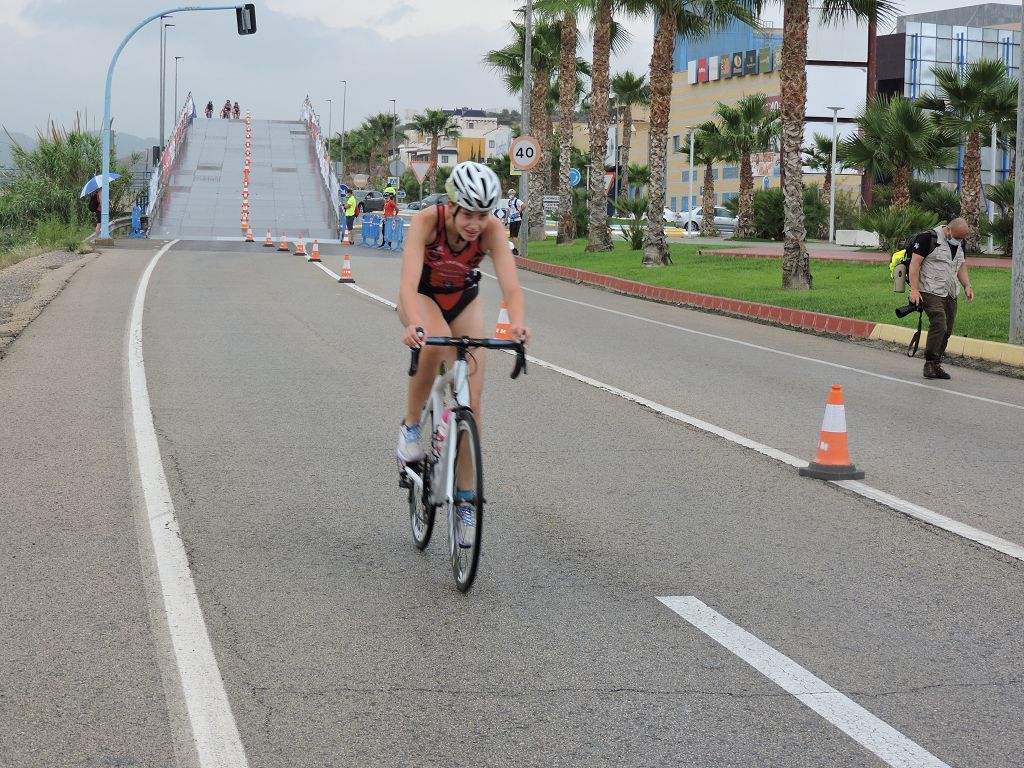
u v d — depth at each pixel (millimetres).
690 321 20062
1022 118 15875
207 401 10812
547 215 78062
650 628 5156
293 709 4230
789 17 23266
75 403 10555
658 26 30281
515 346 5578
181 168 60344
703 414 10867
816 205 46594
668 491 7812
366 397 11219
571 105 40812
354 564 6062
